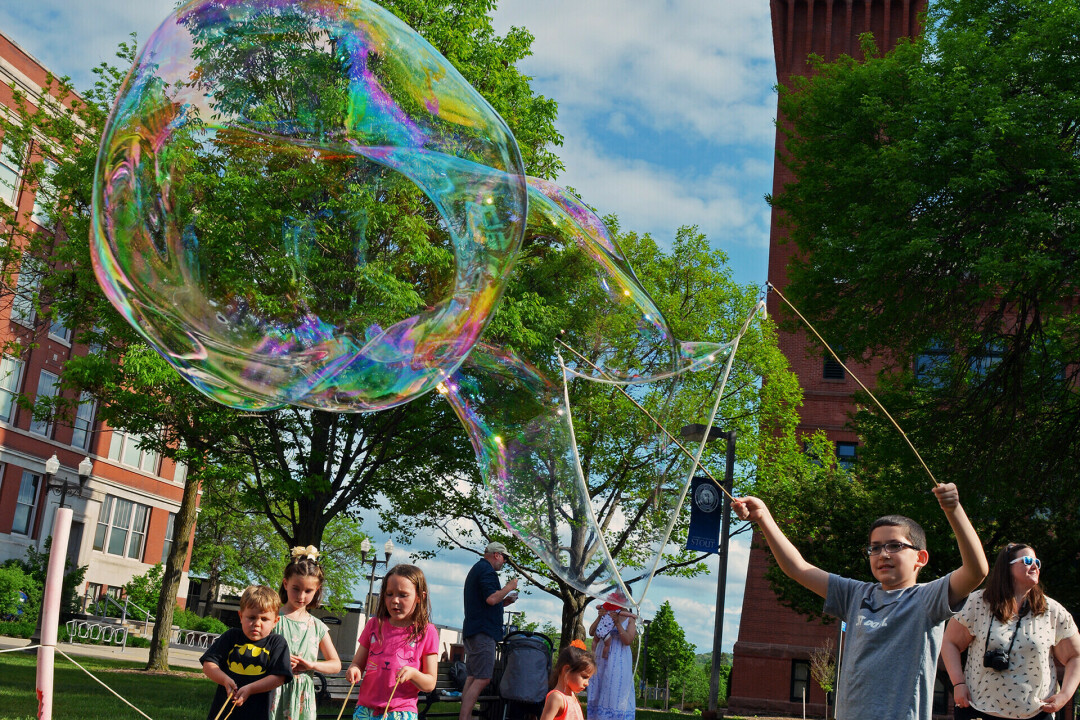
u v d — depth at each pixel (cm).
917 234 1173
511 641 694
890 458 1359
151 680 1179
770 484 1769
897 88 1293
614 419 1353
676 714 1680
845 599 307
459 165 383
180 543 1555
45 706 308
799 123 1422
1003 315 1337
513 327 693
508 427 575
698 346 618
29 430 2533
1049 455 1261
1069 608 1448
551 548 555
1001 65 1170
